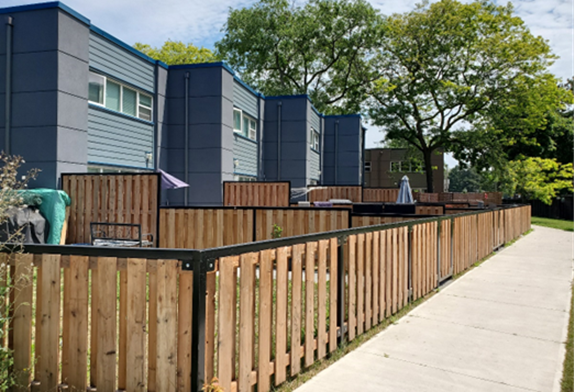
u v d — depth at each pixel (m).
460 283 8.09
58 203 10.27
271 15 34.44
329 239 4.34
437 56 34.25
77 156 11.43
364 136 32.25
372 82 36.69
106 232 10.70
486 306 6.42
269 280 3.46
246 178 20.41
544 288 7.70
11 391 3.16
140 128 14.56
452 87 32.12
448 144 35.62
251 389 3.29
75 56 11.34
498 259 11.25
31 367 3.16
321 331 4.16
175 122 16.19
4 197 4.43
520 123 33.47
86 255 3.02
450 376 3.93
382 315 5.43
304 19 34.91
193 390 2.70
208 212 9.62
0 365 3.09
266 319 3.42
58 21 10.77
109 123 13.01
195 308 2.70
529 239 16.91
